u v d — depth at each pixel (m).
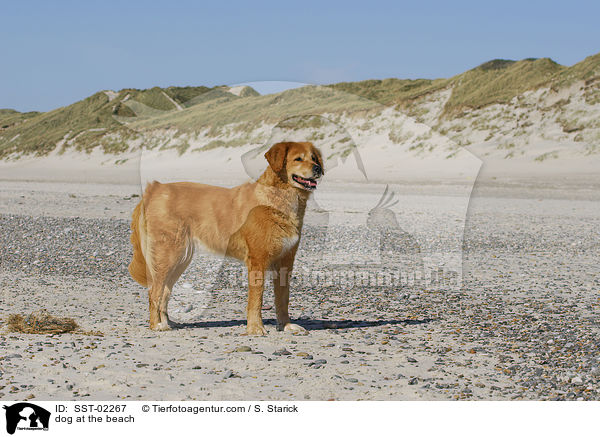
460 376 4.86
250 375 4.77
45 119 57.97
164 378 4.68
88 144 47.97
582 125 33.88
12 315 6.44
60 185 30.59
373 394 4.42
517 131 35.25
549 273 9.88
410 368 5.03
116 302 7.70
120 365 4.96
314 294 8.30
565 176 28.45
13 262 10.67
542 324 6.61
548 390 4.59
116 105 55.72
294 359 5.20
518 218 17.25
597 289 8.62
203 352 5.36
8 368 4.84
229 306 7.32
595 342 5.84
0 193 25.39
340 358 5.27
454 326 6.56
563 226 15.71
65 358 5.13
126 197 23.73
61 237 13.57
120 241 13.08
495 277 9.52
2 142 57.19
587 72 36.75
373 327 6.50
